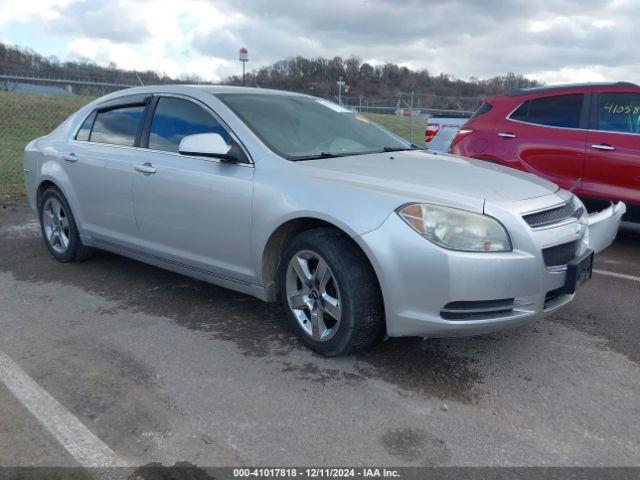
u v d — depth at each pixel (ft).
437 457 8.17
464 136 22.86
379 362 10.98
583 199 20.12
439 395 9.83
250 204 11.65
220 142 11.99
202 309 13.66
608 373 10.68
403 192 10.36
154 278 15.97
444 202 10.03
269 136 12.51
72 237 16.69
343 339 10.61
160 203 13.52
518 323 10.17
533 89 21.70
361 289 10.32
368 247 9.99
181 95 13.96
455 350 11.53
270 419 9.04
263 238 11.51
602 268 17.56
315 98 15.81
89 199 15.66
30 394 9.68
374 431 8.77
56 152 16.69
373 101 62.13
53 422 8.88
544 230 10.19
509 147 21.44
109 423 8.87
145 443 8.39
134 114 14.94
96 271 16.56
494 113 22.25
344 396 9.75
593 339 12.14
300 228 11.64
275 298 12.17
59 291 14.84
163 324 12.74
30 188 17.90
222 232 12.32
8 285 15.26
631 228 23.70
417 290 9.80
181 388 9.93
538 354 11.41
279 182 11.37
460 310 9.77
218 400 9.55
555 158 20.40
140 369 10.60
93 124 16.19
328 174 11.18
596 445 8.50
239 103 13.37
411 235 9.77
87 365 10.73
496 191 10.75
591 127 19.88
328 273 10.74
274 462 8.01
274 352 11.37
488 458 8.17
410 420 9.07
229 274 12.53
